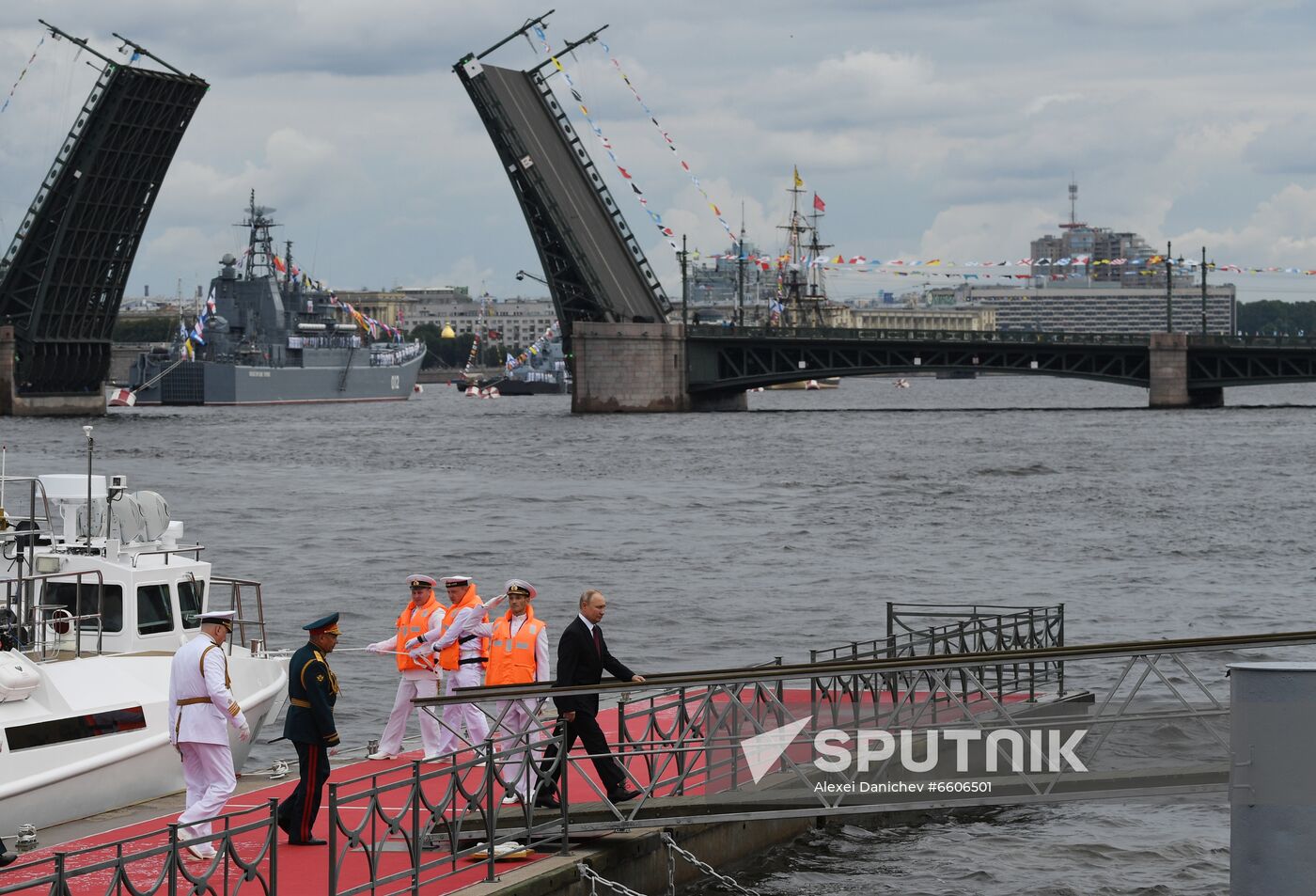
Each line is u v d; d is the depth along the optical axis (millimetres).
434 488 87938
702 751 20062
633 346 164250
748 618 43156
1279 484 85312
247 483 92688
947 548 58938
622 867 17953
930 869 20781
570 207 150750
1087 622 42281
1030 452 112000
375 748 22797
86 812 19359
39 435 143750
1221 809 23391
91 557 21469
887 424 152375
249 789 20609
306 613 44344
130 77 133875
